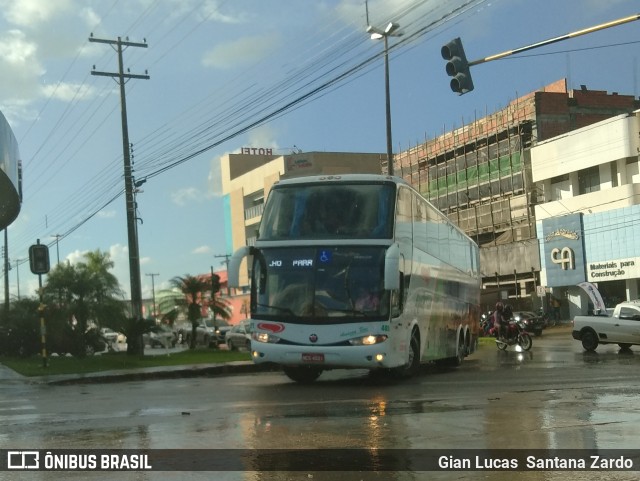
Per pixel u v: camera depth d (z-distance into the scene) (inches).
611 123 1831.9
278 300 588.7
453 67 613.6
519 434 328.2
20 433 356.5
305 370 663.1
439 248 772.6
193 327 1572.3
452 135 2452.0
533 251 2060.8
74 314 1285.7
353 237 585.0
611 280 1818.4
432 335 727.7
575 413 394.3
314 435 332.2
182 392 574.9
